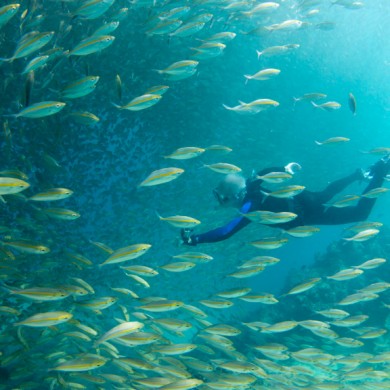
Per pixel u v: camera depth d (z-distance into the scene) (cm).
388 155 275
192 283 544
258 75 297
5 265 240
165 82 494
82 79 235
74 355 236
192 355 371
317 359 252
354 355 266
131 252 207
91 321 311
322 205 262
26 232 356
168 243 545
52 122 353
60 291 182
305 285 236
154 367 204
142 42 432
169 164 573
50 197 212
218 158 588
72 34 352
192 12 454
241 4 338
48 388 262
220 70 554
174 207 543
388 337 378
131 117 497
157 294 514
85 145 437
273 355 245
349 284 480
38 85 340
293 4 510
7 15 206
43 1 346
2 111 352
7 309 225
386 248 575
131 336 187
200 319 240
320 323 245
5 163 358
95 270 450
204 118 552
